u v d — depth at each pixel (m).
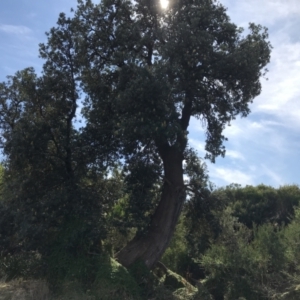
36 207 13.17
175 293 14.09
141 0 15.64
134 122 13.20
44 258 13.09
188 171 15.47
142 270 14.01
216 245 15.94
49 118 14.33
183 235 17.77
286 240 15.13
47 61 14.70
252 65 14.80
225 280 14.58
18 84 14.57
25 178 13.98
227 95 15.70
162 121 13.34
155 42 15.59
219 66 14.68
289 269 14.52
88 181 15.30
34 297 11.74
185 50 14.41
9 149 13.64
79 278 12.46
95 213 13.77
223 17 15.50
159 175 15.11
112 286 12.20
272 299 13.38
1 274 13.25
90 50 15.41
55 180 14.44
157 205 15.88
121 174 15.44
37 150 13.65
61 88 14.56
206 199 16.00
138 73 13.46
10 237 13.40
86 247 13.09
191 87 14.78
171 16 15.40
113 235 15.09
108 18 15.59
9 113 14.71
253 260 14.38
